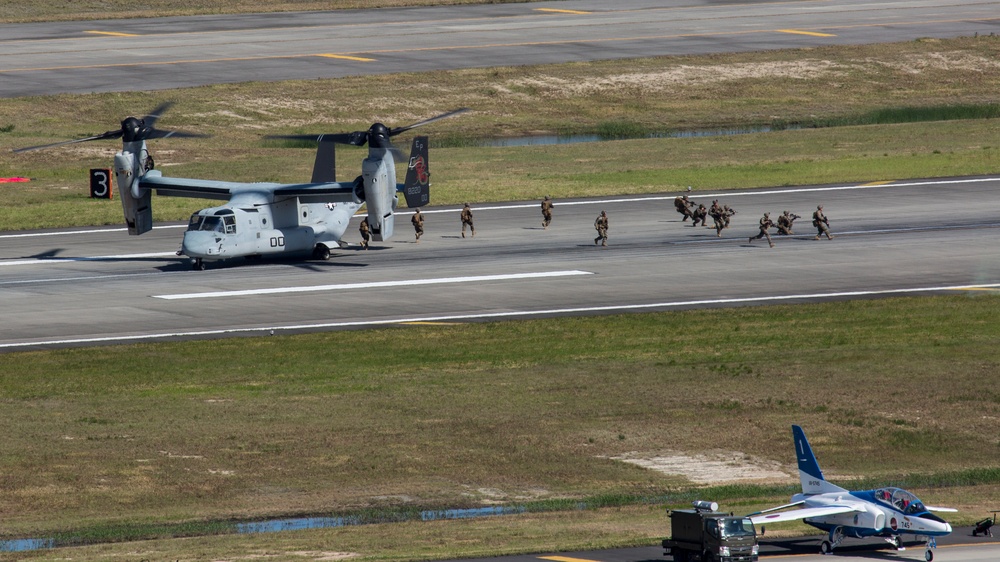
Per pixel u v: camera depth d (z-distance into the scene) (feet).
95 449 480.23
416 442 497.05
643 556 363.56
